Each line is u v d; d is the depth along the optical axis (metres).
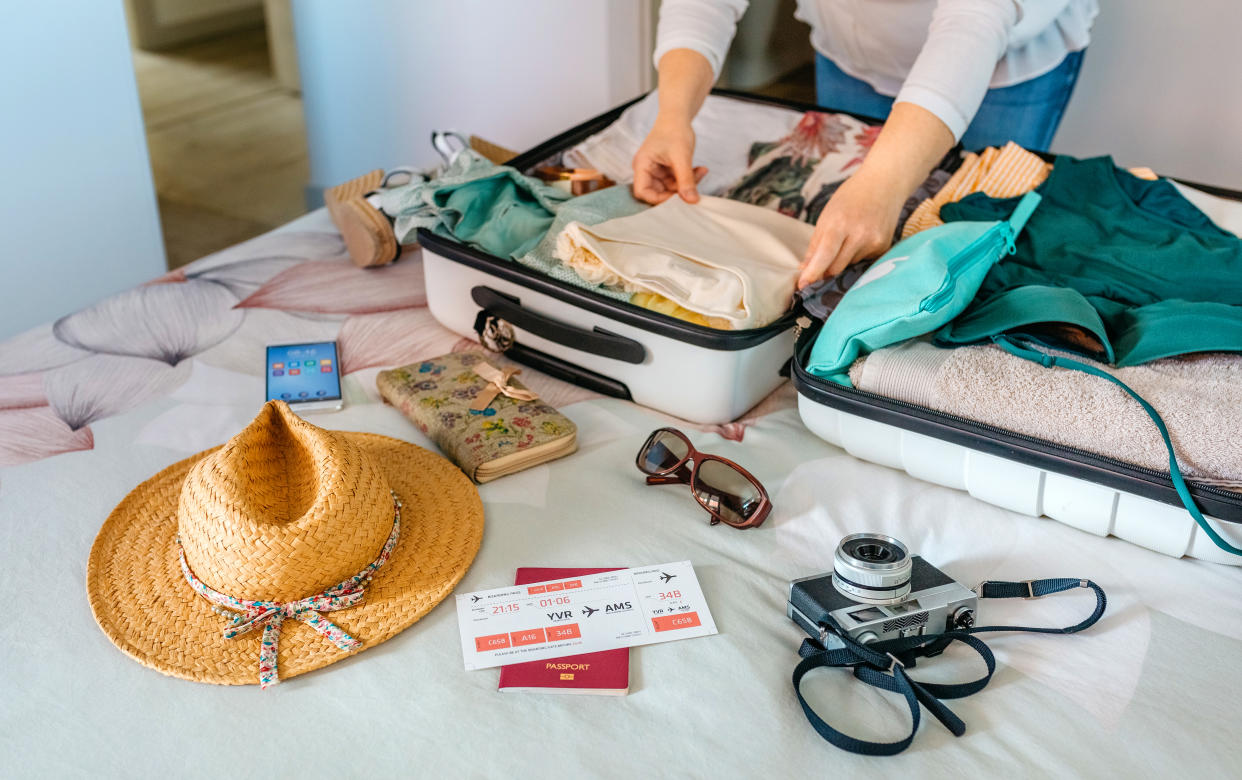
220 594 0.82
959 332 1.01
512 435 1.03
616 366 1.14
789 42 2.52
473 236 1.24
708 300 1.05
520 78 2.17
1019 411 0.92
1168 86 2.21
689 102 1.34
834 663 0.78
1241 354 0.96
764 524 0.97
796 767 0.72
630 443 1.09
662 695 0.78
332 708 0.76
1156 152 2.30
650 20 2.09
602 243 1.13
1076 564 0.92
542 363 1.20
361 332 1.30
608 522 0.96
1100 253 1.18
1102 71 2.28
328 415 1.12
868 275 1.07
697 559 0.92
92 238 1.92
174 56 4.21
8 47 1.68
